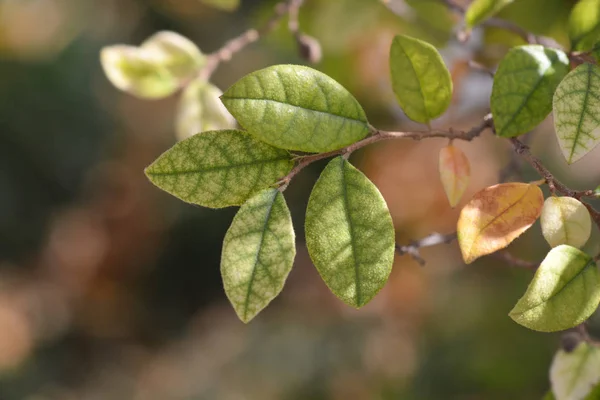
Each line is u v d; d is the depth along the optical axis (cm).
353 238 31
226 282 31
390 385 110
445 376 99
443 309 103
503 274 98
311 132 32
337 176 31
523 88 34
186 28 154
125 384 155
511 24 43
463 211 32
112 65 45
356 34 61
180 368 148
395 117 70
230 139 32
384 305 112
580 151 32
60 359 160
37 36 162
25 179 157
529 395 90
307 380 120
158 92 45
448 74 34
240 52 133
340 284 31
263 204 31
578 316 31
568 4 51
